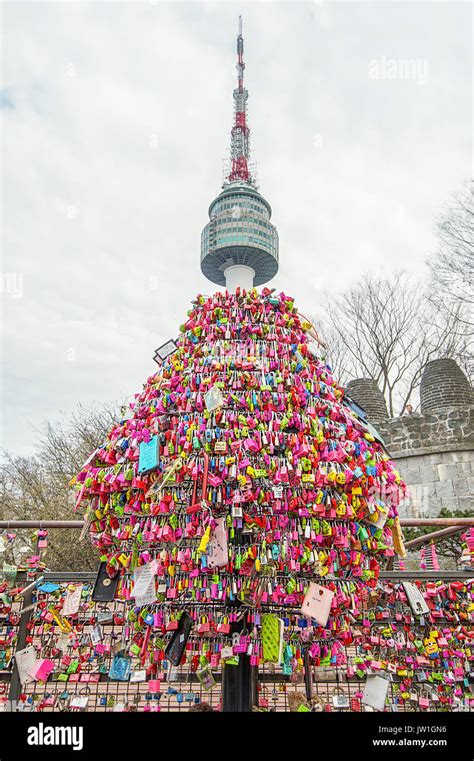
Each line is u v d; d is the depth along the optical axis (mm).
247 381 2807
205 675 2850
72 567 12000
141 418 2883
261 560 2457
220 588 2512
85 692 3574
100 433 16766
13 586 3660
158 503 2564
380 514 2789
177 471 2547
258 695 3434
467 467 11977
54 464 16391
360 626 3496
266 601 2564
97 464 2945
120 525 2816
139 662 3273
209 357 2967
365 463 2807
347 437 2885
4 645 3561
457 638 3588
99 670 3510
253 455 2621
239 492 2494
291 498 2543
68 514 13773
